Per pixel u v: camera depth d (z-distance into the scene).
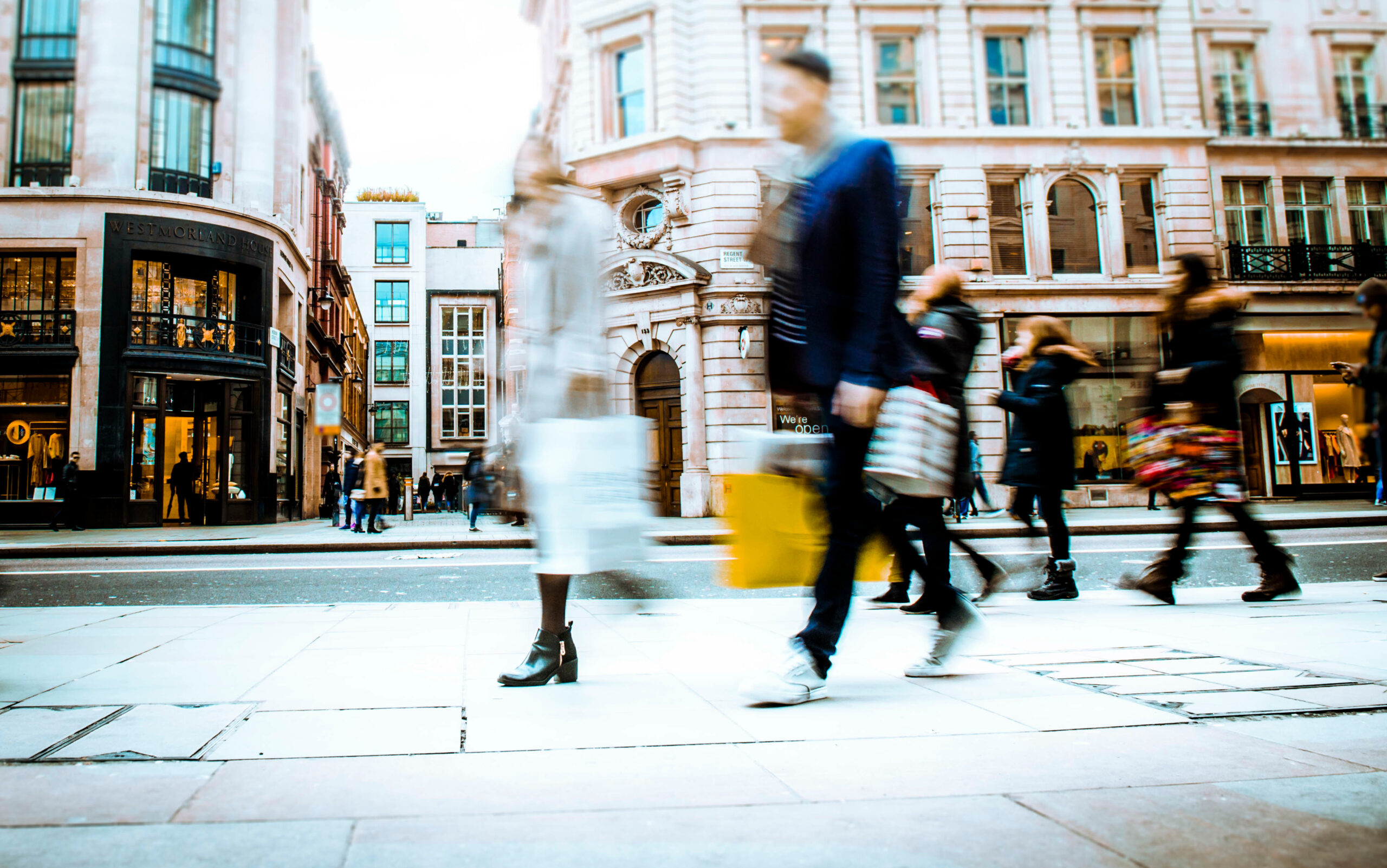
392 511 35.97
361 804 1.71
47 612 5.00
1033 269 20.22
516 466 2.91
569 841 1.52
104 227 18.70
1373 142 21.61
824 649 2.62
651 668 3.18
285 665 3.21
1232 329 4.88
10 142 19.52
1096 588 6.09
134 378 18.81
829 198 2.59
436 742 2.15
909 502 3.08
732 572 2.94
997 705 2.55
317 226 29.33
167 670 3.11
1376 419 5.31
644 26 19.25
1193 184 20.83
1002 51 20.70
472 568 8.27
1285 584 4.89
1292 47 21.70
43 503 18.22
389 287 54.62
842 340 2.63
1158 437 4.97
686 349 18.42
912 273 19.80
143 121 19.83
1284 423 20.78
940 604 3.04
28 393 18.58
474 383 55.50
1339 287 21.03
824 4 19.64
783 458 2.91
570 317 2.81
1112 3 20.77
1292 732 2.24
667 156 18.77
